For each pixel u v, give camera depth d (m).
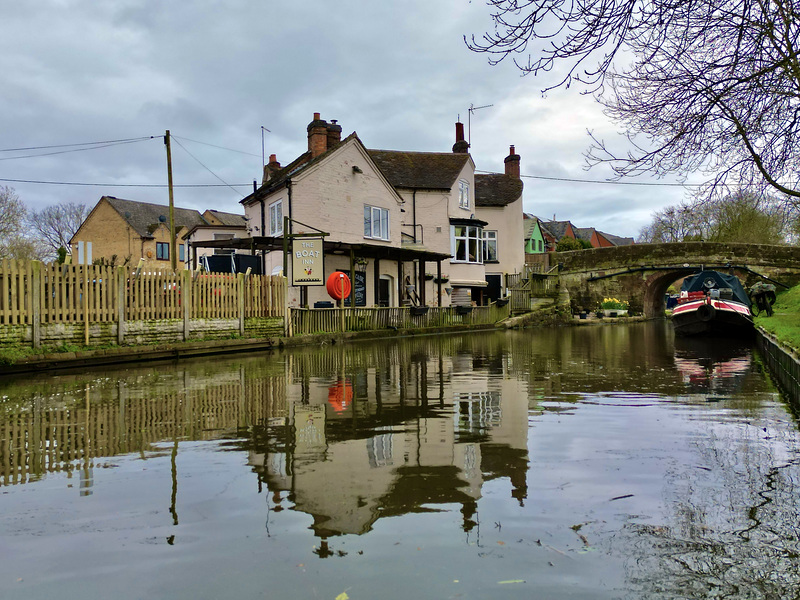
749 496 3.57
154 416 6.26
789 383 8.54
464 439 5.12
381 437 5.21
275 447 4.87
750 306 24.94
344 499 3.56
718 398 7.32
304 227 21.95
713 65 6.01
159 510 3.41
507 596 2.40
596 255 39.31
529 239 54.41
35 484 3.92
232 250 26.11
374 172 25.42
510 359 12.90
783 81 6.56
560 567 2.65
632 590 2.46
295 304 21.53
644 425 5.65
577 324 35.72
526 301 33.91
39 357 11.14
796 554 2.78
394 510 3.38
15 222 42.91
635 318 39.38
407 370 10.68
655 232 59.66
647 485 3.79
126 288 13.08
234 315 15.84
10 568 2.70
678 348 16.23
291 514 3.32
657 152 6.78
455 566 2.66
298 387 8.44
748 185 7.68
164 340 13.88
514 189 37.19
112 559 2.78
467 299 30.56
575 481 3.88
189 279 14.55
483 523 3.16
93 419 6.12
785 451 4.64
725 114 6.63
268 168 30.00
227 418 6.12
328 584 2.51
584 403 6.97
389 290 26.23
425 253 24.09
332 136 26.70
